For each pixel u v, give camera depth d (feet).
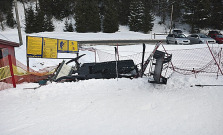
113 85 22.13
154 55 21.39
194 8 124.16
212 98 18.20
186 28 138.82
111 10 124.98
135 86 21.79
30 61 41.55
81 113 15.52
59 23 134.72
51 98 18.75
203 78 24.11
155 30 135.23
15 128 13.30
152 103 17.25
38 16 116.88
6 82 22.12
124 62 28.04
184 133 12.62
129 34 119.55
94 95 19.29
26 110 16.17
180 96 18.80
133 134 12.53
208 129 13.07
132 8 130.52
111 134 12.55
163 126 13.47
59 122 14.11
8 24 121.70
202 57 44.80
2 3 130.11
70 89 21.08
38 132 12.79
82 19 121.70
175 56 46.14
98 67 27.09
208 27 136.26
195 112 15.48
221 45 57.26
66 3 138.31
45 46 31.71
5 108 16.57
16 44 27.45
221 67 35.42
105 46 65.98
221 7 125.39
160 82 20.18
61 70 26.61
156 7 157.38
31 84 23.03
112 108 16.31
